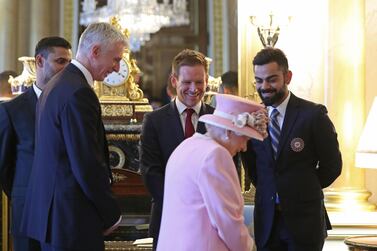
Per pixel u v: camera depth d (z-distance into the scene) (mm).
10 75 7488
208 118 3635
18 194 4676
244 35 6824
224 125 3576
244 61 6836
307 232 4309
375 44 6523
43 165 4098
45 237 4047
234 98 3637
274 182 4367
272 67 4320
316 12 6625
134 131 6090
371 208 6355
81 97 4008
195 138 3654
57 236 3998
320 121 4371
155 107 8102
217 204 3408
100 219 4066
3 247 5867
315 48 6625
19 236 4625
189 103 4508
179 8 8367
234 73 6941
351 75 6426
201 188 3443
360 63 6438
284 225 4359
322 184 4531
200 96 4512
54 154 4055
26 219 4254
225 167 3475
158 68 8281
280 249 4418
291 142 4352
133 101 6277
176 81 4535
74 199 4012
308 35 6633
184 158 3559
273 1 6625
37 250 4539
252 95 6805
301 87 6621
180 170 3545
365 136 5535
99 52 4191
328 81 6473
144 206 5992
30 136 4699
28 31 7820
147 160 4512
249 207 5301
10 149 4770
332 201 6371
